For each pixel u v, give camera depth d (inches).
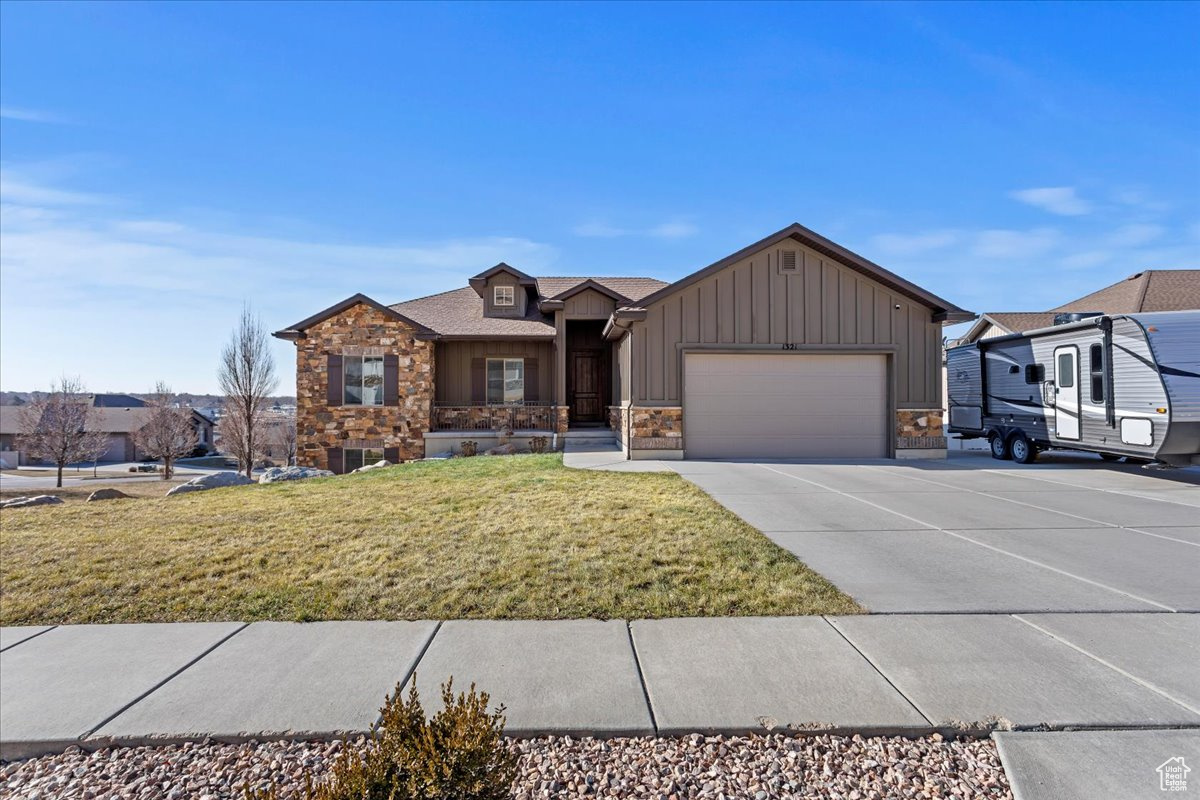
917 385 522.0
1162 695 124.3
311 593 186.1
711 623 162.1
